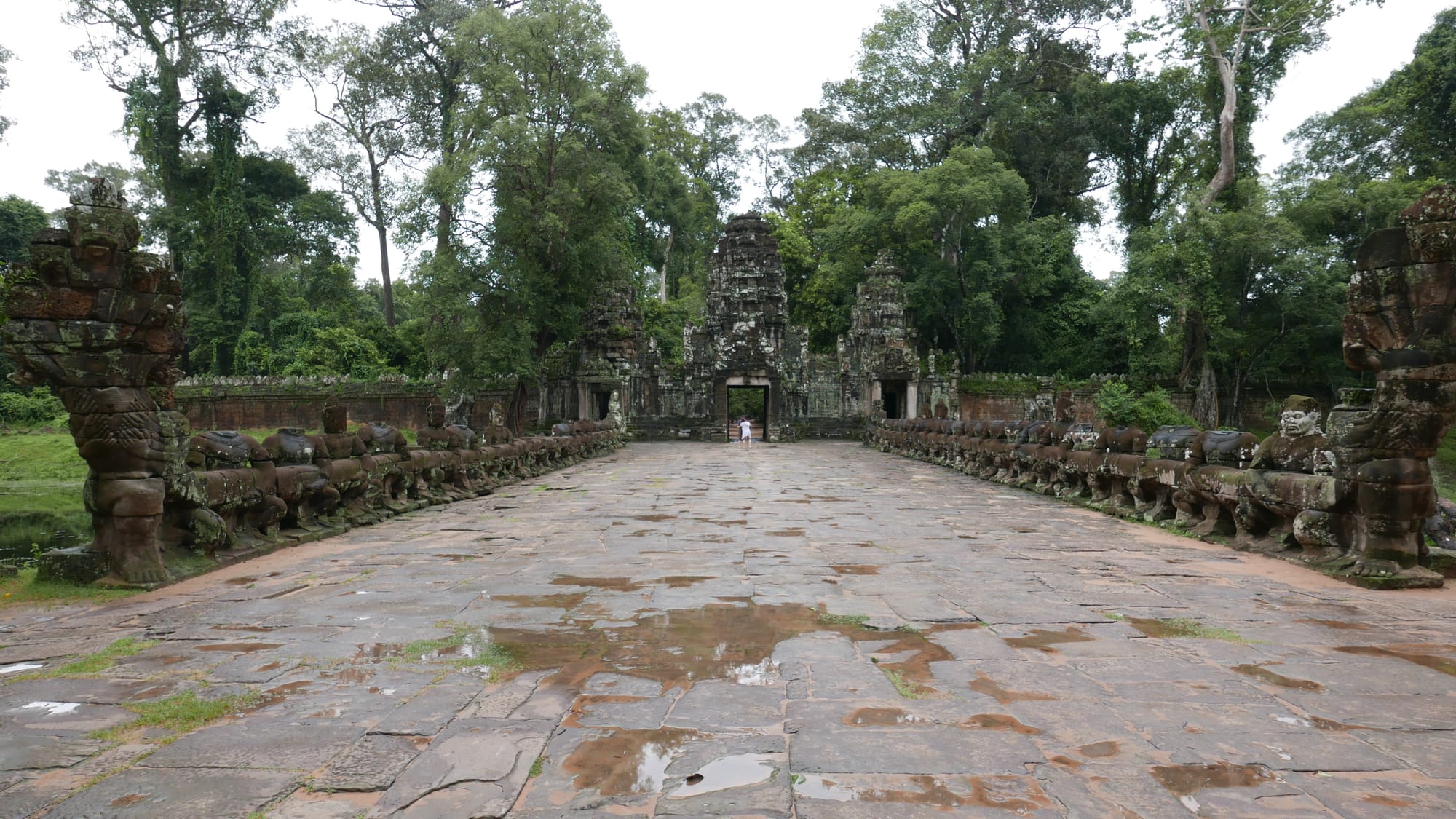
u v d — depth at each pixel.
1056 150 49.03
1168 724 3.83
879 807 3.03
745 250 42.09
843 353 44.28
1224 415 45.03
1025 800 3.09
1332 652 5.01
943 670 4.64
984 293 45.31
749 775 3.30
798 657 4.89
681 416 41.28
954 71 48.78
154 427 7.30
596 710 4.02
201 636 5.42
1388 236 7.13
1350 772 3.33
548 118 33.16
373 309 62.00
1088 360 48.44
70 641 5.31
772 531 10.51
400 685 4.40
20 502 22.78
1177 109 48.62
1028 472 16.58
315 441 10.52
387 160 51.75
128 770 3.37
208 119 46.59
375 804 3.07
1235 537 9.12
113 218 6.96
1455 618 5.86
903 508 13.18
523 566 8.08
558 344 43.09
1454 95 39.28
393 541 9.83
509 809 3.03
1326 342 42.91
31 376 6.98
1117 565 8.02
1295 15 37.62
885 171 46.19
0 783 3.26
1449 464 28.98
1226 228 40.19
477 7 41.78
